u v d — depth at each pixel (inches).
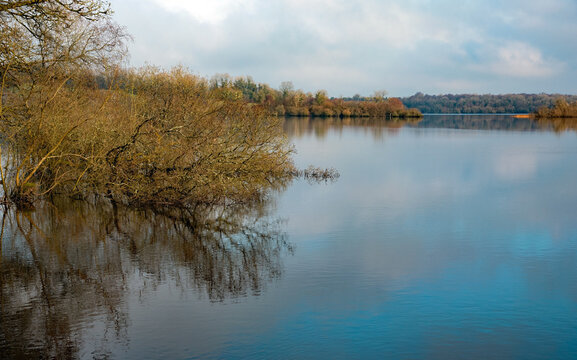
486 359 250.7
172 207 602.9
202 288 341.4
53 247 436.5
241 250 434.0
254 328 279.6
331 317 295.4
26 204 593.0
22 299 319.3
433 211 601.0
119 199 637.3
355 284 351.3
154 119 608.7
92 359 245.0
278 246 447.8
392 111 4537.4
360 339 268.8
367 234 491.5
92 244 447.2
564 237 483.2
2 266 383.6
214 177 600.1
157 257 411.5
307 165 1055.6
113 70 616.7
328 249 439.2
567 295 334.0
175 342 262.5
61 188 671.8
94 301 316.8
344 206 628.7
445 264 399.2
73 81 610.2
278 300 320.2
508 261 408.2
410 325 287.1
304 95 4527.6
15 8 468.8
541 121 3718.0
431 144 1632.6
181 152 592.4
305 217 565.6
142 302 315.3
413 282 357.1
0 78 529.0
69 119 610.9
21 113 569.0
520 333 279.4
